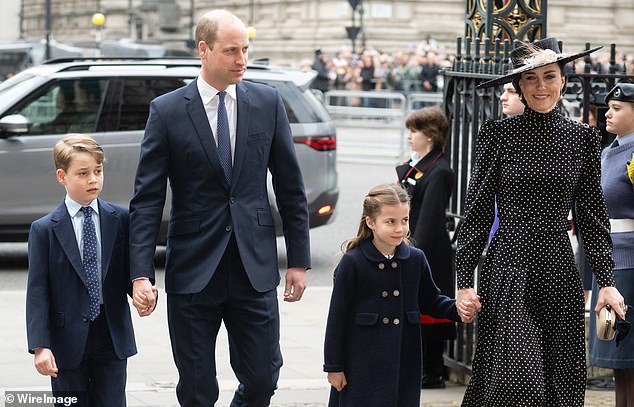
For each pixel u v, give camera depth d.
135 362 10.78
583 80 10.26
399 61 48.34
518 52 7.29
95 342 7.40
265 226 7.62
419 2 61.16
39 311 7.23
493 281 7.30
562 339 7.33
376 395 7.41
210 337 7.59
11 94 16.00
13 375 10.14
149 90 16.20
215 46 7.45
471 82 9.88
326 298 14.21
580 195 7.41
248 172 7.57
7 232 15.98
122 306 7.49
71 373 7.37
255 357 7.54
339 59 48.06
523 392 7.06
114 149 15.96
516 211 7.27
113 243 7.44
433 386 9.99
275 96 7.79
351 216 22.50
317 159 16.70
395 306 7.44
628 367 8.69
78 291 7.31
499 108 9.49
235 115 7.61
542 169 7.20
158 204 7.54
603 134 10.79
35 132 15.96
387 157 34.22
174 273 7.55
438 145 9.74
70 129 16.02
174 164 7.56
